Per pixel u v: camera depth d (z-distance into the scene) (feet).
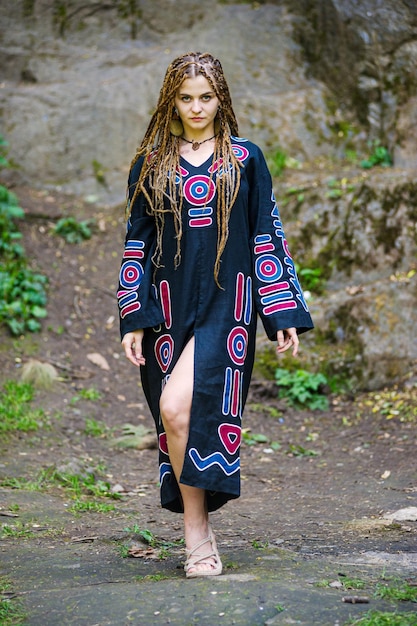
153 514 21.97
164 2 47.67
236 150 15.33
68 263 40.29
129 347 15.16
